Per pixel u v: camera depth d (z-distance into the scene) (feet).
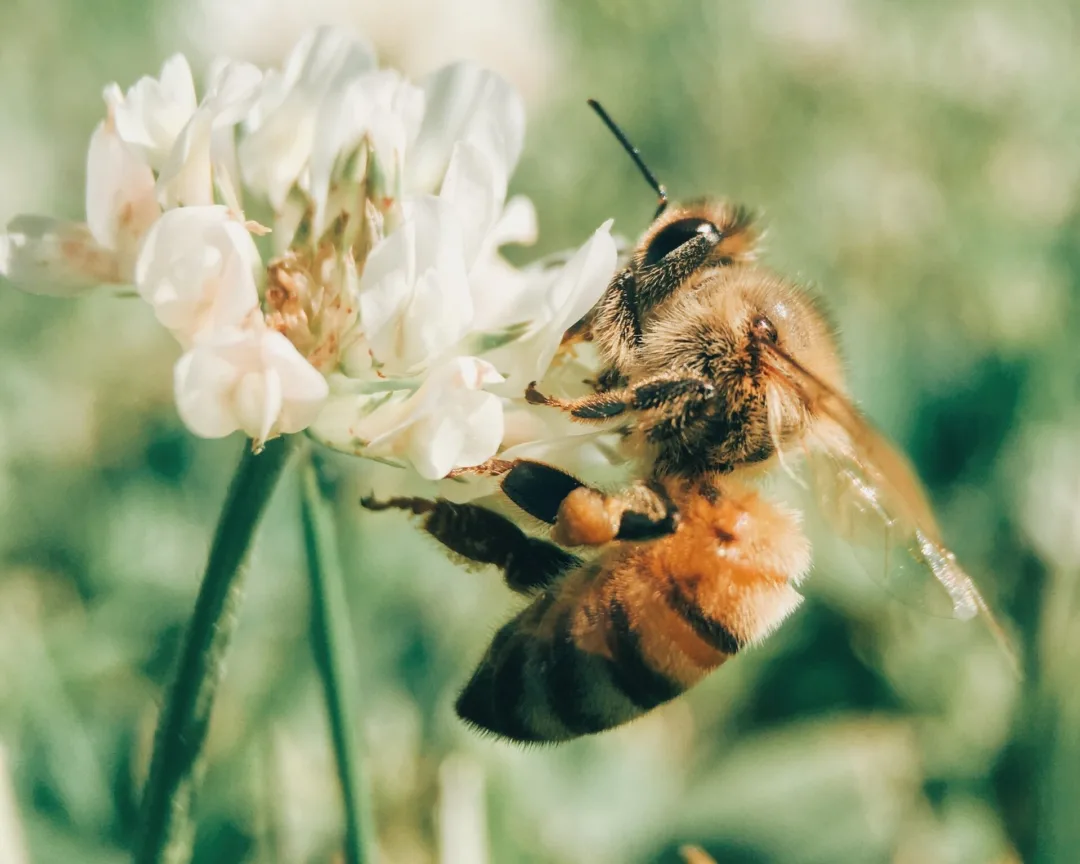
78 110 0.25
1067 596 0.18
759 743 0.18
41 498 0.19
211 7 0.25
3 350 0.20
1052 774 0.17
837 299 0.25
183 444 0.20
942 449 0.21
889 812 0.17
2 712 0.16
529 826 0.17
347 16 0.24
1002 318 0.24
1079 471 0.20
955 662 0.18
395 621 0.18
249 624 0.17
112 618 0.18
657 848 0.17
